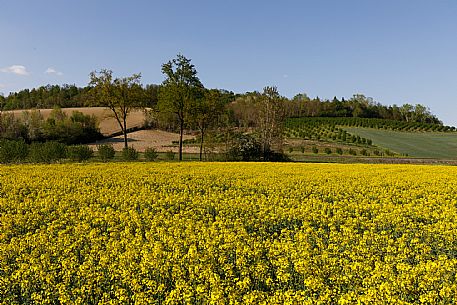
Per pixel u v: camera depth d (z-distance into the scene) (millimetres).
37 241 11883
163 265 9820
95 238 12125
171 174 26438
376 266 9602
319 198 19703
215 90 50969
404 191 20734
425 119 150250
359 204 17453
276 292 8359
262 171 28703
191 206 17094
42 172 26766
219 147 47719
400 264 9602
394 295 8289
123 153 44656
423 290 8773
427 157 67062
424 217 15586
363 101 169625
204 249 11172
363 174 27234
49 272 9781
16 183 22188
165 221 13945
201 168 30375
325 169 30578
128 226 13875
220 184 23078
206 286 8805
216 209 16656
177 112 50000
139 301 8227
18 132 73438
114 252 10828
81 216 15258
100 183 22844
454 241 12625
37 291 9500
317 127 105375
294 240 12414
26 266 9711
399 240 12250
